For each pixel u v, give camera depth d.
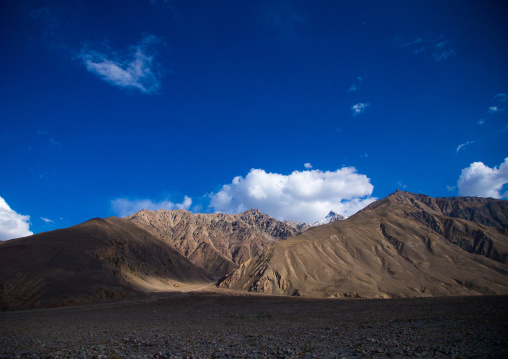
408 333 29.78
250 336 33.53
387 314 50.78
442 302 62.88
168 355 23.72
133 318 64.12
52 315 74.62
